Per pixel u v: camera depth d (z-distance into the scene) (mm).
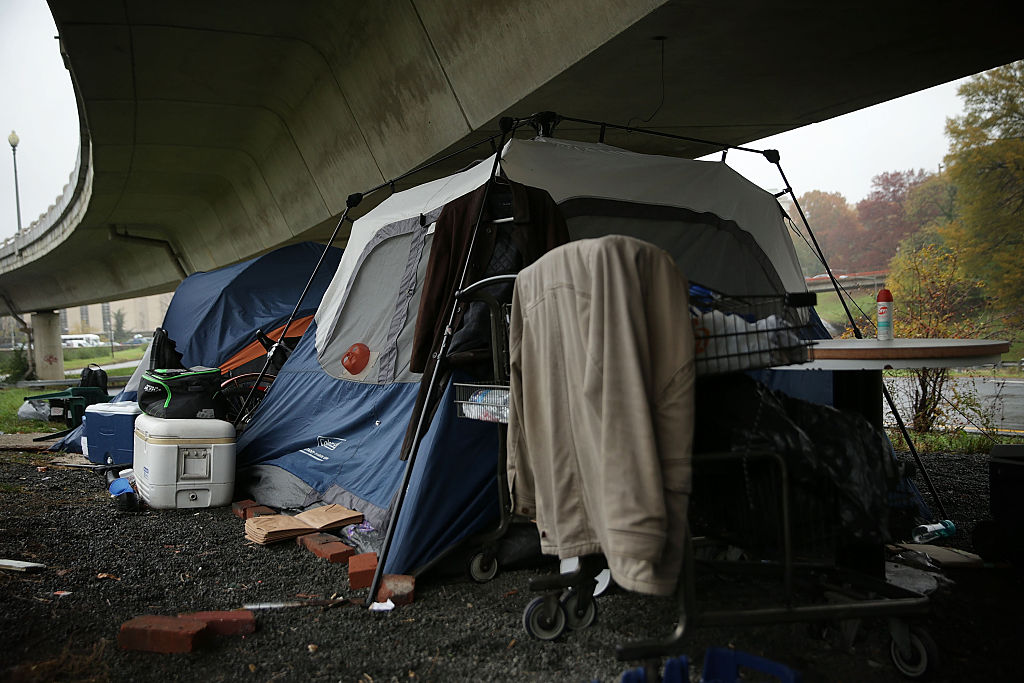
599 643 3016
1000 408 11047
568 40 7379
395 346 5406
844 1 6070
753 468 2605
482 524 4023
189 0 10414
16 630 3223
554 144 5094
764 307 2762
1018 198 28469
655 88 8297
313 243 11156
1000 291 27109
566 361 2537
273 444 6262
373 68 11070
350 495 4977
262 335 9117
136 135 16594
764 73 7859
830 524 2568
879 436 2719
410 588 3602
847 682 2637
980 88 29531
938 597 3461
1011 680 2619
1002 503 3920
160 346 9336
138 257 34156
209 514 5617
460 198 4602
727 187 5605
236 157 19094
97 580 3992
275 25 11445
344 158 13844
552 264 2633
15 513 5586
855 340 3537
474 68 9016
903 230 58750
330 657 3004
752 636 3018
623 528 2160
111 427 7863
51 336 41406
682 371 2314
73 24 10891
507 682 2744
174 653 3045
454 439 4078
